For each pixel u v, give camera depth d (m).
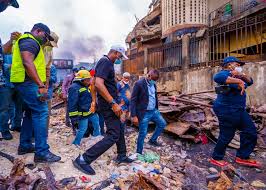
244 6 13.33
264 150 5.59
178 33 17.05
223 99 4.55
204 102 7.76
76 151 4.27
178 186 3.50
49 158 3.54
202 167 4.72
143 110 4.97
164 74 12.65
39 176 3.07
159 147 5.77
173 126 6.55
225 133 4.62
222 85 4.48
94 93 4.27
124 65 17.14
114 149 4.69
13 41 4.33
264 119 6.64
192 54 11.43
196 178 3.69
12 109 5.10
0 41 3.97
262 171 4.55
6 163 3.50
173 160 4.93
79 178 3.37
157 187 3.07
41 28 3.50
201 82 10.39
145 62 14.38
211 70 9.92
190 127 6.35
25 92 3.39
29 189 2.75
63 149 4.31
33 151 3.93
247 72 8.36
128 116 5.75
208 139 6.24
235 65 4.62
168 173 3.99
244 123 4.62
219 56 11.17
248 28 11.17
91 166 3.78
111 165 3.93
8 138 4.41
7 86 4.23
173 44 12.55
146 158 4.52
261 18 8.66
